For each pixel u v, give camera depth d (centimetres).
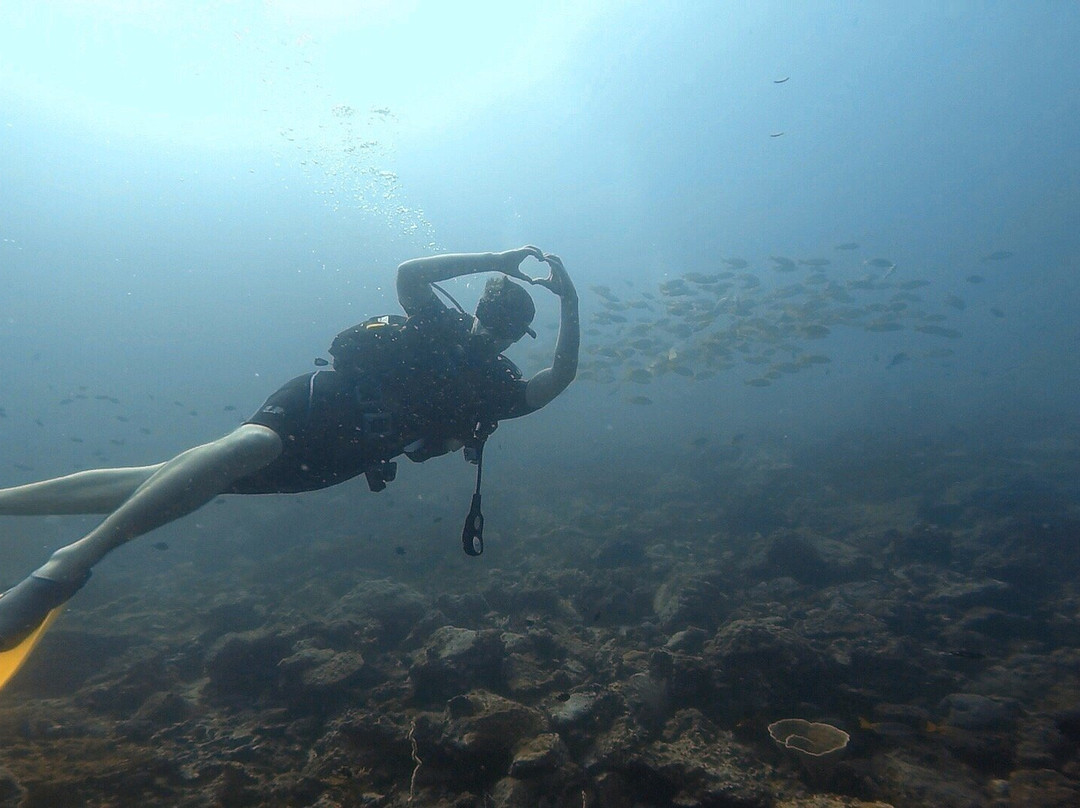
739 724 441
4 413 1235
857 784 375
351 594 722
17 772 377
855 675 516
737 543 1067
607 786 353
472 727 374
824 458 1800
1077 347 5647
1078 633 633
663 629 656
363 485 1722
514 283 286
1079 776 394
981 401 3238
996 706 463
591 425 3136
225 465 215
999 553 884
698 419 3341
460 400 276
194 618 841
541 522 1288
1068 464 1543
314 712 495
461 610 711
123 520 196
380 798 365
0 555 1331
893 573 859
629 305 1592
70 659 644
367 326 271
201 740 467
